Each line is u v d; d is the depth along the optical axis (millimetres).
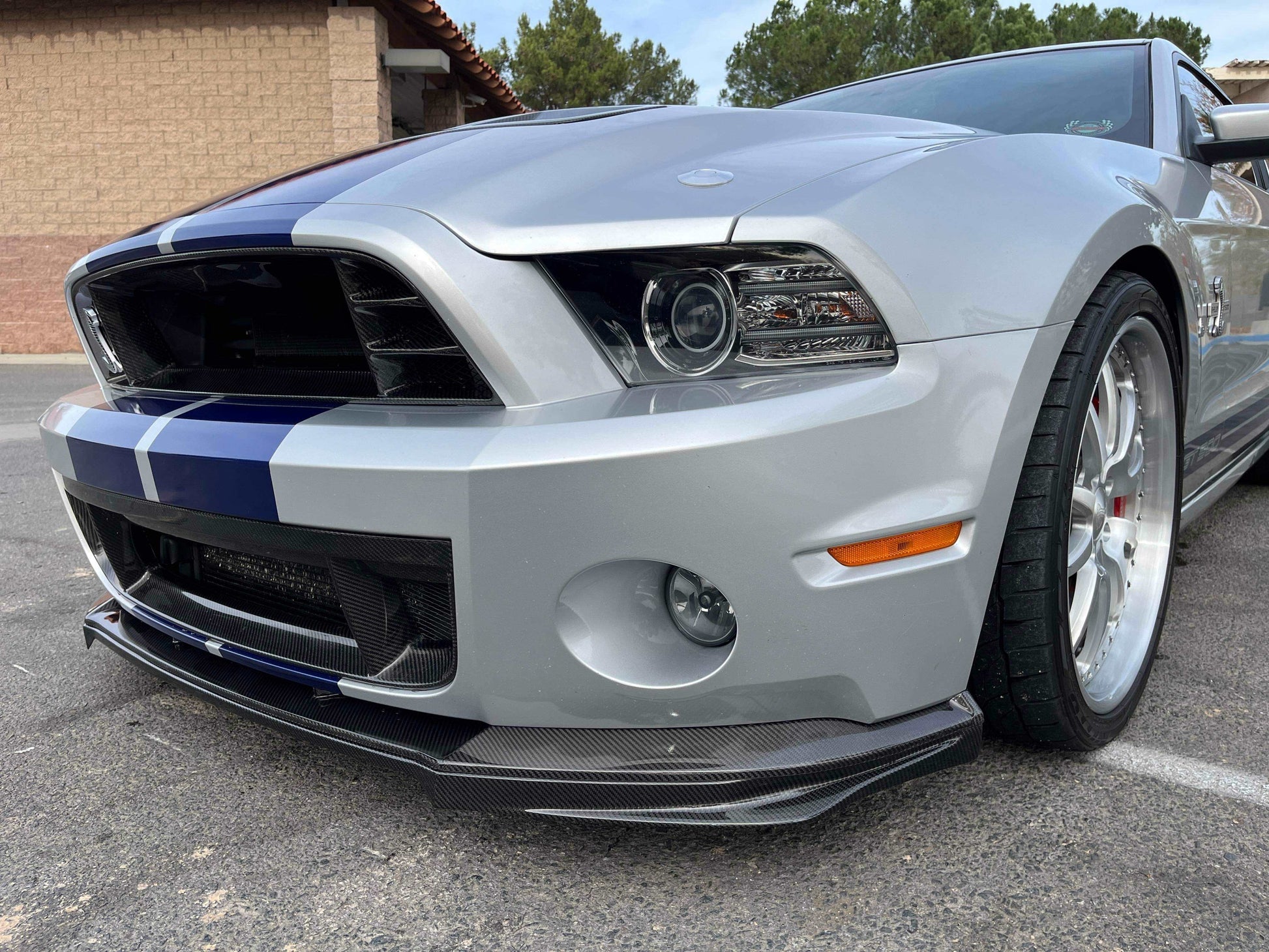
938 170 1224
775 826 1267
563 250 1097
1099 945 1014
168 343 1485
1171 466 1602
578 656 1085
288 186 1396
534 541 1039
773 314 1098
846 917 1079
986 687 1284
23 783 1452
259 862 1232
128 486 1356
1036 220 1255
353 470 1096
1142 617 1552
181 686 1448
